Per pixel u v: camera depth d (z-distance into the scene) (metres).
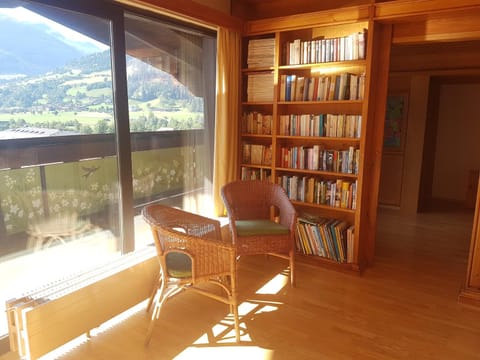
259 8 3.86
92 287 2.38
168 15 2.95
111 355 2.22
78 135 2.49
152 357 2.21
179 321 2.59
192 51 3.41
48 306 2.13
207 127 3.69
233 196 3.39
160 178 3.24
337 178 3.61
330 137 3.34
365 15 3.01
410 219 5.20
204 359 2.19
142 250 2.89
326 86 3.35
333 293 3.01
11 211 2.21
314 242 3.51
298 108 3.73
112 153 2.71
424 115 5.20
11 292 2.26
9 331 2.09
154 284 2.70
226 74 3.46
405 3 2.85
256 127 3.80
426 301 2.89
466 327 2.54
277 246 3.06
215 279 2.45
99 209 2.71
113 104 2.66
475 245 2.81
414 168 5.38
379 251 3.95
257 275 3.32
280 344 2.34
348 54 3.19
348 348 2.31
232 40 3.52
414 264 3.61
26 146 2.23
